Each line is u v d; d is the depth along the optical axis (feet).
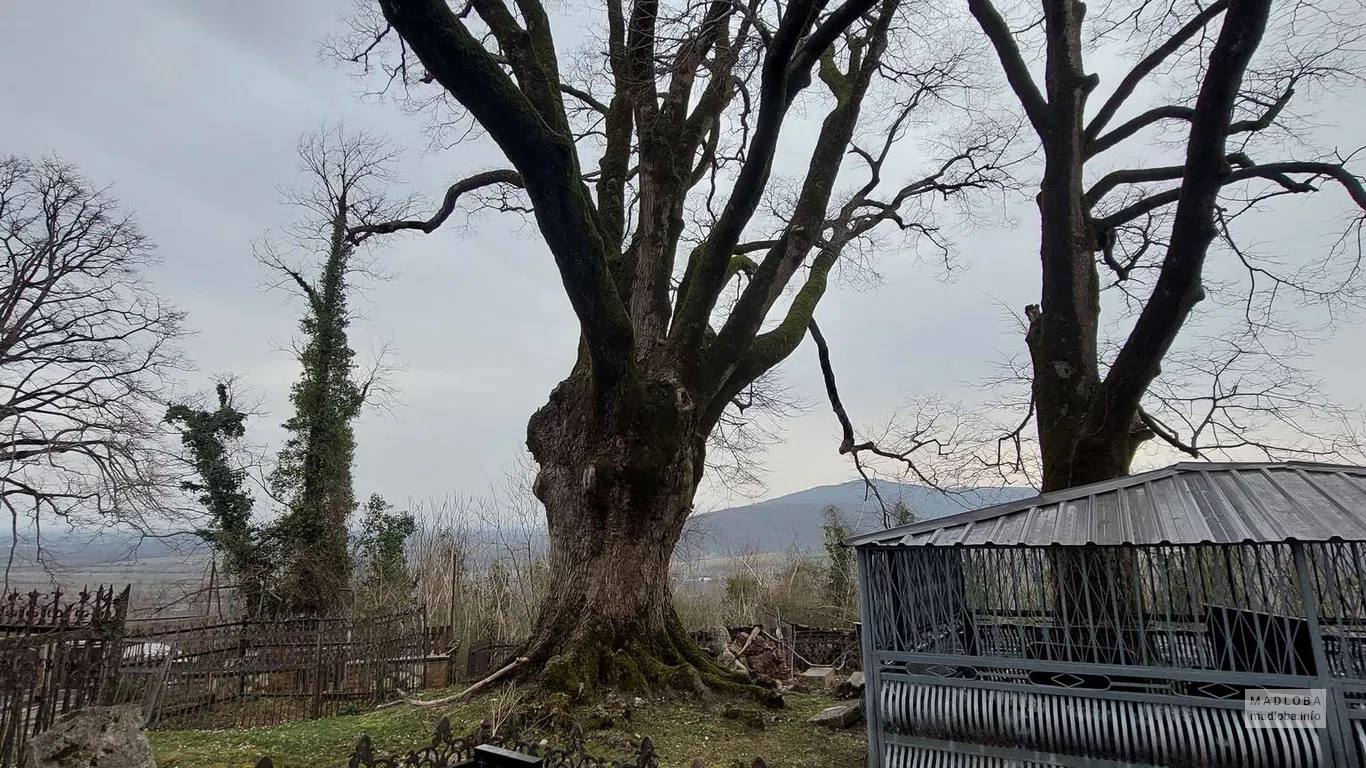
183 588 72.49
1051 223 34.30
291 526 71.41
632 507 32.63
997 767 18.95
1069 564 20.03
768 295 36.94
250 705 39.78
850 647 50.83
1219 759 16.72
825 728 28.91
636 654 31.42
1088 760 17.99
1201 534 17.71
